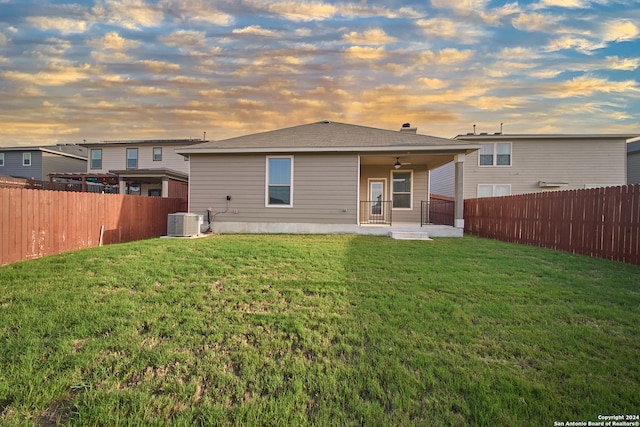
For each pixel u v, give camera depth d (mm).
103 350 2322
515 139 15133
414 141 9312
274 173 9656
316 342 2494
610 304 3277
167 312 3016
